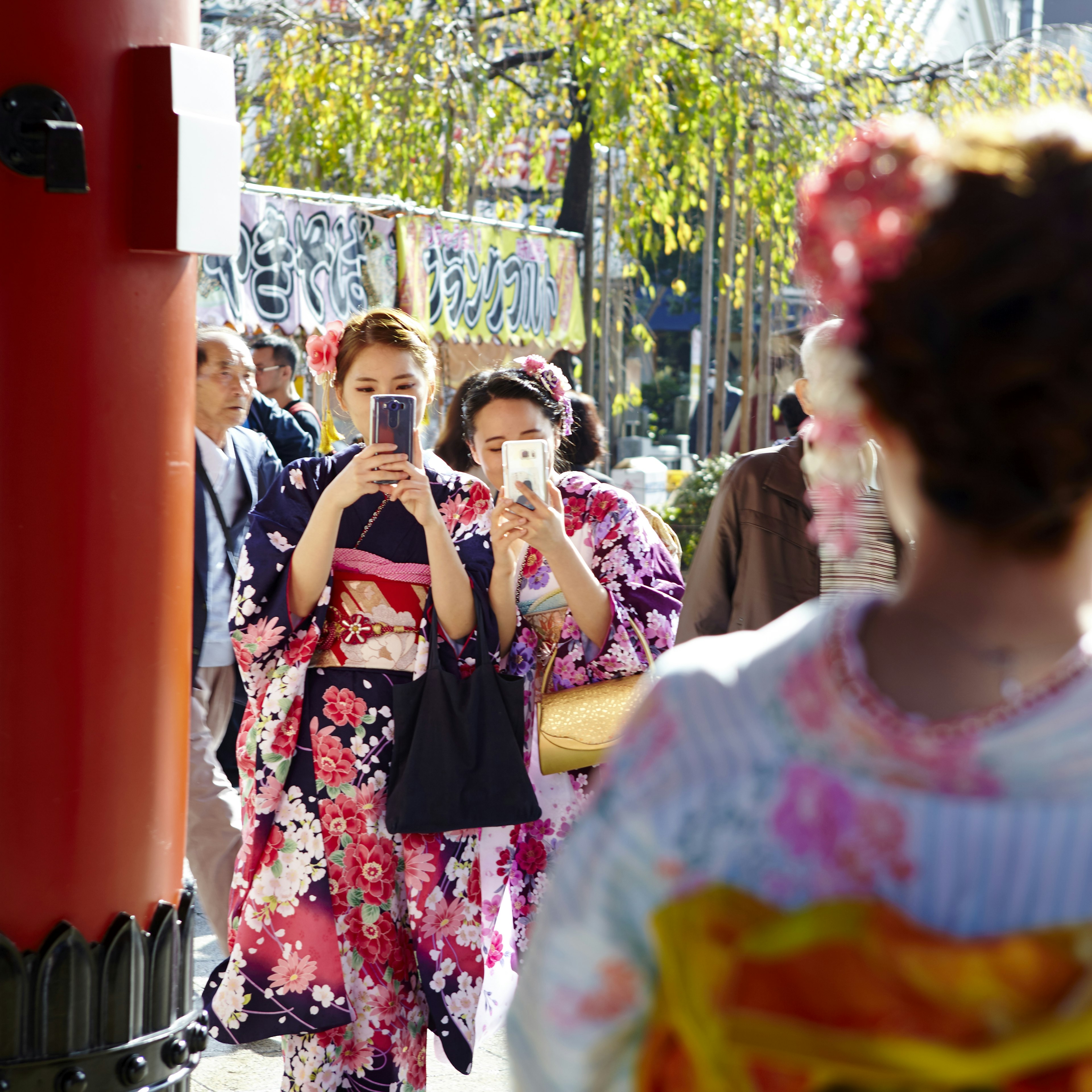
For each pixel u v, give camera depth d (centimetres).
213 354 382
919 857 81
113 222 190
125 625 196
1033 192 78
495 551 295
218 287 605
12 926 192
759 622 293
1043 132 83
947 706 83
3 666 189
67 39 185
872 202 84
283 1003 278
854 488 99
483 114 947
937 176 82
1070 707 81
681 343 2030
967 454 80
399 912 286
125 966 198
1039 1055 76
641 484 1031
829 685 85
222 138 198
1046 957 78
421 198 935
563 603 311
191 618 211
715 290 1611
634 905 90
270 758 282
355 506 286
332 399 498
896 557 267
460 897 285
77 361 188
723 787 85
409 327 297
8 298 184
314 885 280
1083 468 79
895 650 86
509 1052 99
